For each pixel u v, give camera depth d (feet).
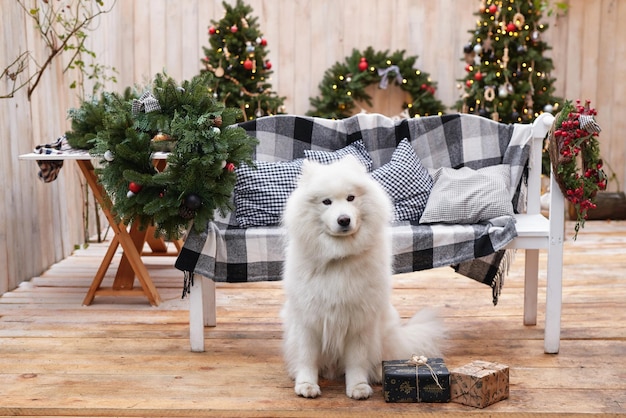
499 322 11.84
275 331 11.47
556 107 19.40
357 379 8.74
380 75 21.04
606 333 11.09
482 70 19.66
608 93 21.80
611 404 8.38
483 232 10.14
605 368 9.61
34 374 9.47
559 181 9.68
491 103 19.66
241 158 10.17
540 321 11.87
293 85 22.12
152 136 11.41
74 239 18.10
